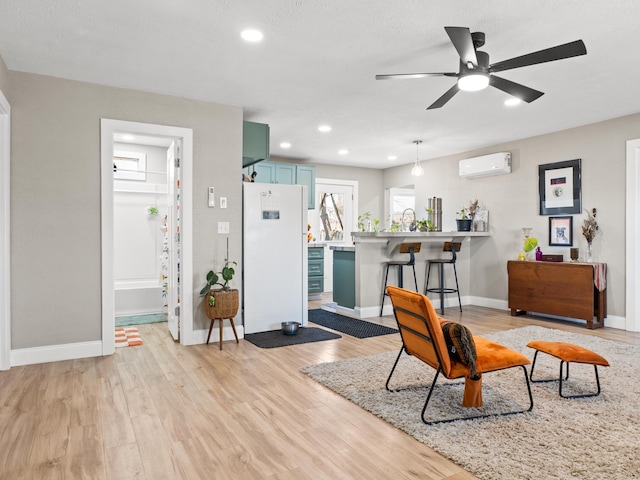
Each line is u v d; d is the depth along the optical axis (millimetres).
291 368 3379
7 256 3309
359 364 3424
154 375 3199
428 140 5902
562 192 5285
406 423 2361
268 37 2818
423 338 2498
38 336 3475
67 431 2303
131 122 3785
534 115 4656
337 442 2189
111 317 3734
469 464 1946
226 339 4266
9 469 1935
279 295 4711
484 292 6289
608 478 1828
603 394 2783
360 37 2816
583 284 4781
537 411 2521
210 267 4176
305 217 4863
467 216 6484
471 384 2561
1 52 3047
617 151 4758
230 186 4273
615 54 3072
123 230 5820
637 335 4465
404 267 5820
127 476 1885
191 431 2307
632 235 4641
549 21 2598
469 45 2373
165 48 2982
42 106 3471
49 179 3498
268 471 1923
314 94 3977
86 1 2371
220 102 4188
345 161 7660
